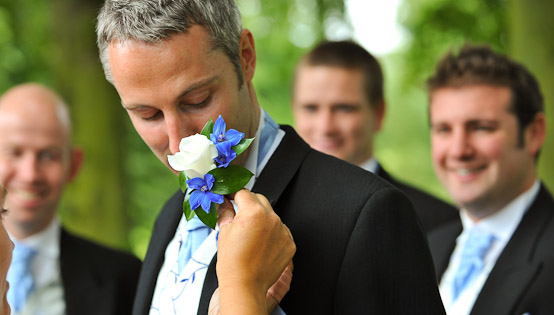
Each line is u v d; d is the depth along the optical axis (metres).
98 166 6.96
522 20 5.85
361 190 1.73
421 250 1.73
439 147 3.04
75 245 3.57
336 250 1.69
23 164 3.49
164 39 1.58
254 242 1.56
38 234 3.52
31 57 9.73
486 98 2.90
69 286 3.43
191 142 1.56
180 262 1.88
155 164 10.40
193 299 1.76
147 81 1.60
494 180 2.88
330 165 1.82
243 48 1.77
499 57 2.99
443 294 2.97
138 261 3.65
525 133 2.91
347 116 3.86
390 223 1.69
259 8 10.62
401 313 1.66
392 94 16.28
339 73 3.85
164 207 2.29
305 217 1.75
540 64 5.73
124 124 7.33
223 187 1.56
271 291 1.66
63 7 7.08
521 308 2.59
